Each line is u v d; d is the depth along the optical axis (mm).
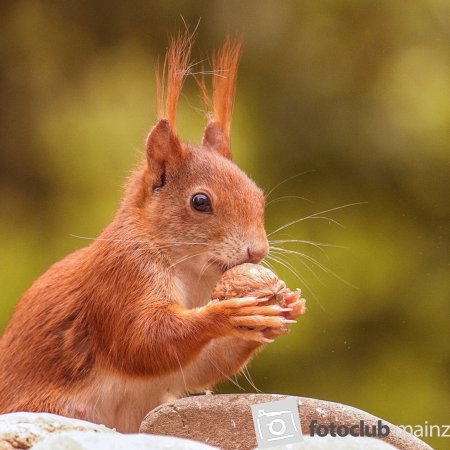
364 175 14773
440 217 14836
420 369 14352
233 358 8086
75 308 7902
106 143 14719
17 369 7961
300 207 14633
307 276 14227
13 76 15523
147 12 15594
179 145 7848
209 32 15055
